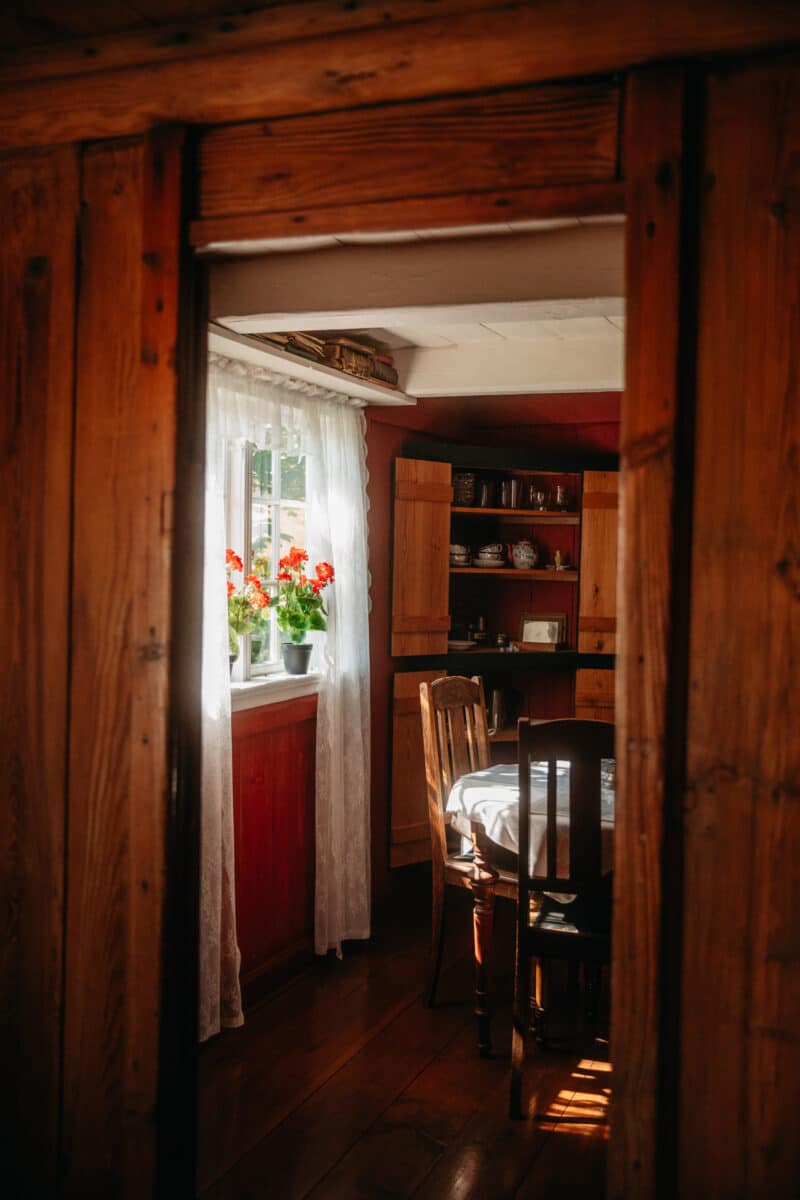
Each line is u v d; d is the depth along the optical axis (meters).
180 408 1.99
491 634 5.42
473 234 2.00
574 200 1.74
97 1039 2.04
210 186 1.98
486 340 4.16
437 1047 3.38
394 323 2.53
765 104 1.63
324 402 4.10
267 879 3.88
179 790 2.03
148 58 1.97
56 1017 2.07
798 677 1.63
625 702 1.68
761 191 1.63
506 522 5.46
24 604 2.11
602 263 1.97
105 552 2.04
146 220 1.99
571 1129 2.87
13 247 2.11
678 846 1.69
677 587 1.67
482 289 2.05
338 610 4.20
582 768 2.85
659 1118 1.67
